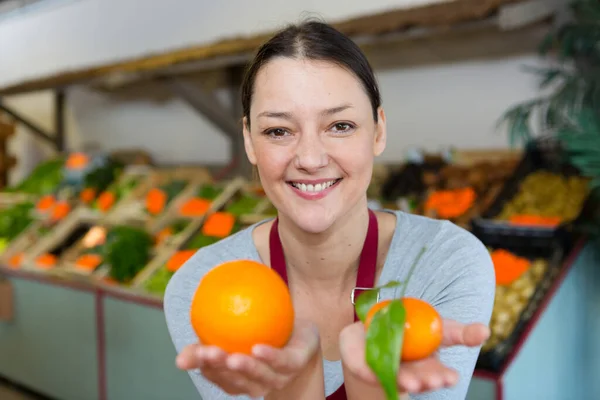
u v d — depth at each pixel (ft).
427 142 13.00
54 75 17.26
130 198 12.92
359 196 2.90
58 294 10.86
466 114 12.29
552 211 8.77
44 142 24.80
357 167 2.81
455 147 12.51
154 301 9.04
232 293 2.01
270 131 2.81
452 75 12.42
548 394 6.89
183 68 13.08
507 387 5.80
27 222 14.16
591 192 8.02
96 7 20.99
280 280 2.15
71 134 23.06
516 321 6.90
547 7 8.07
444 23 8.91
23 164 25.84
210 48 12.62
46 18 23.34
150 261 10.65
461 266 3.14
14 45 25.38
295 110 2.71
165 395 9.04
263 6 15.52
